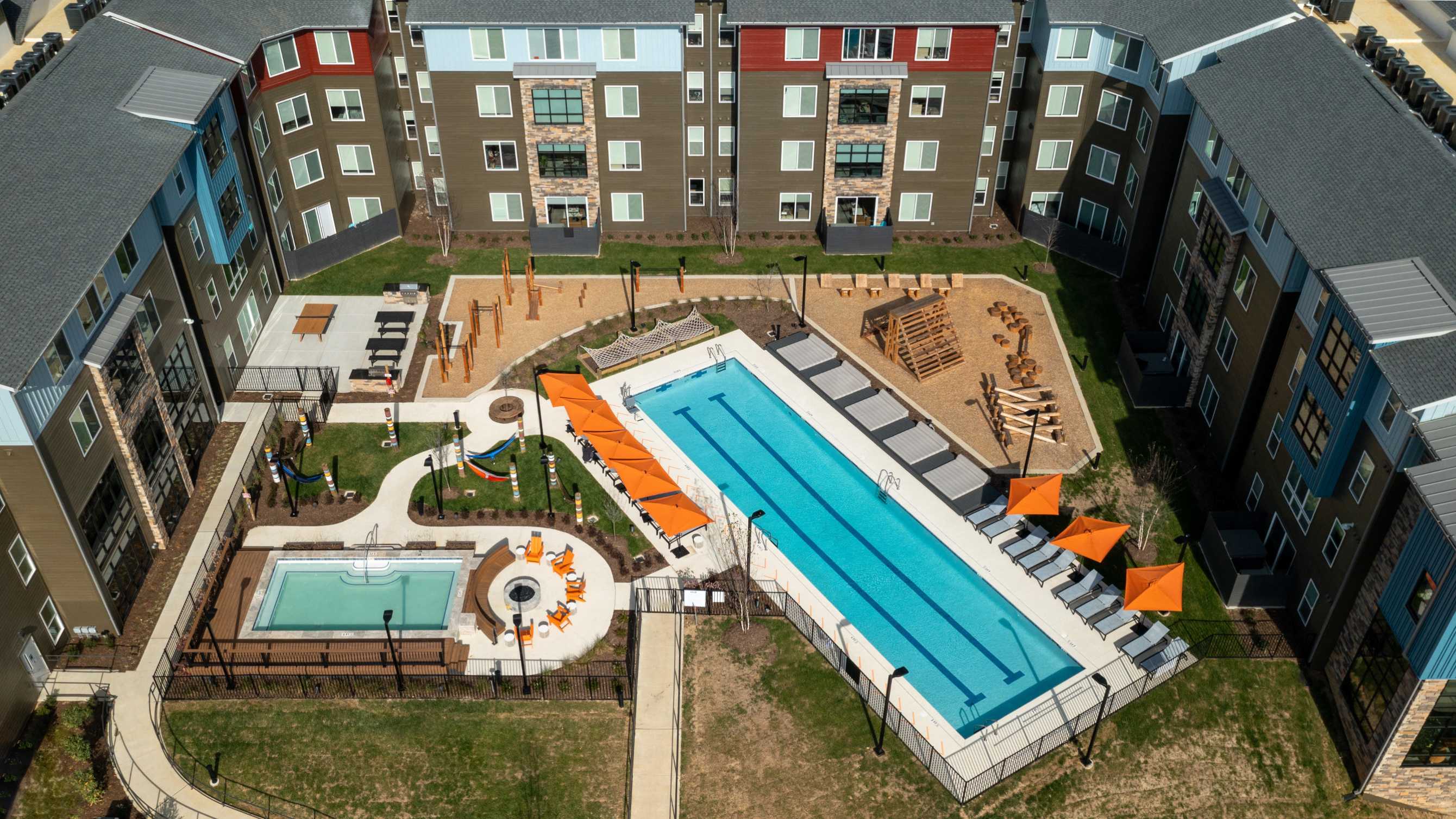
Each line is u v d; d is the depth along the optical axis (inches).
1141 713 1791.3
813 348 2481.5
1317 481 1761.8
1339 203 1845.5
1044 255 2770.7
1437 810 1712.6
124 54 2127.2
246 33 2346.2
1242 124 2100.1
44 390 1644.9
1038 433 2278.5
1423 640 1528.1
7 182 1797.5
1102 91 2583.7
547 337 2498.8
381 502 2107.5
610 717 1771.7
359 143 2645.2
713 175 2800.2
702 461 2247.8
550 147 2667.3
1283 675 1839.3
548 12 2501.2
